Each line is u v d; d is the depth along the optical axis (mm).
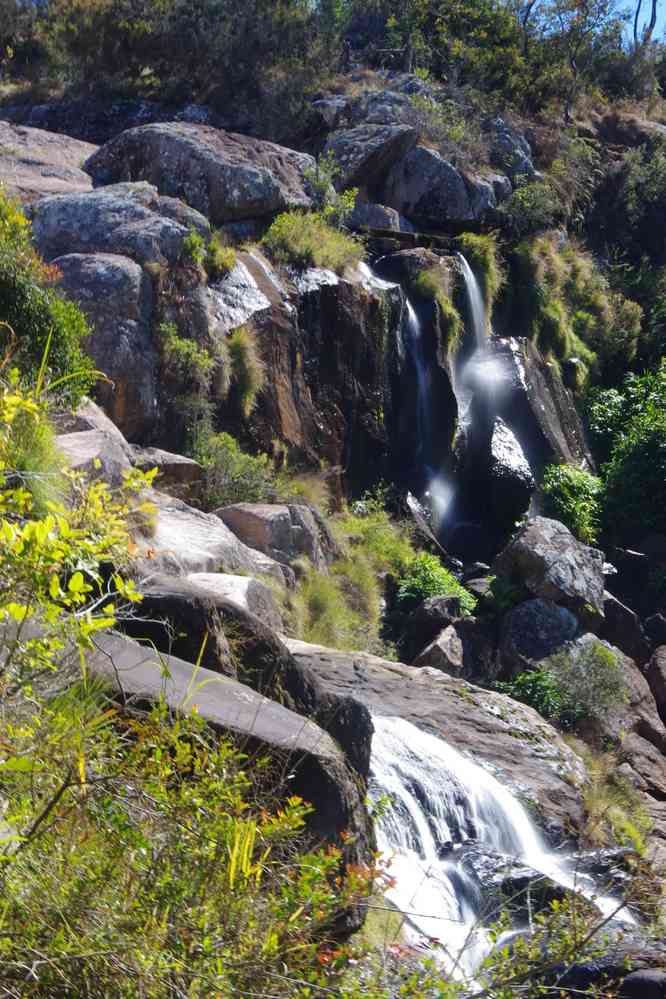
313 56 28109
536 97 35875
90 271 14516
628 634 17281
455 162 27094
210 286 16797
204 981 2234
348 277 19938
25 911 2188
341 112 26844
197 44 26141
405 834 7617
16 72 28609
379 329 20016
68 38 26422
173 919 2359
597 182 34625
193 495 14125
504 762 10102
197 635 5547
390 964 2928
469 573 18406
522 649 15414
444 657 14453
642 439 22703
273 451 16922
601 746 13227
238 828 2615
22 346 9164
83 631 2479
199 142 19656
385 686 11180
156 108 26000
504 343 23672
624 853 8117
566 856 8641
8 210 11086
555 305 27062
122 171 19734
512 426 22422
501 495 21047
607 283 30969
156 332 14891
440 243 24172
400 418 20594
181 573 10742
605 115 39375
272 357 17234
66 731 2541
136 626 5434
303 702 5945
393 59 33781
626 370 29141
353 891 2832
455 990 2680
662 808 11242
